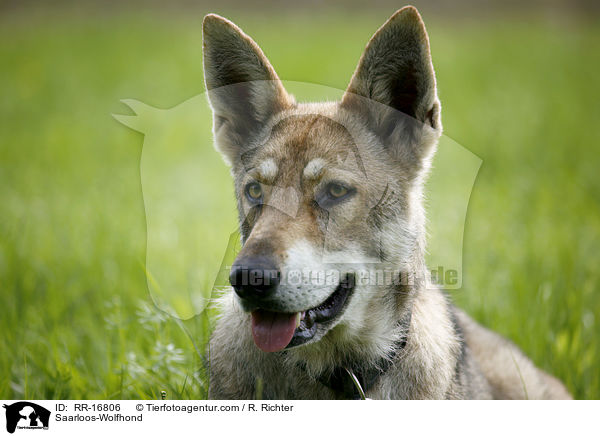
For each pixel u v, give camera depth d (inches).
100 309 268.5
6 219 369.1
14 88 760.3
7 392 210.5
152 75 795.4
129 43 997.8
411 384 186.1
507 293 286.8
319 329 170.4
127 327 241.1
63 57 905.5
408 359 185.3
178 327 235.3
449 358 194.4
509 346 248.1
